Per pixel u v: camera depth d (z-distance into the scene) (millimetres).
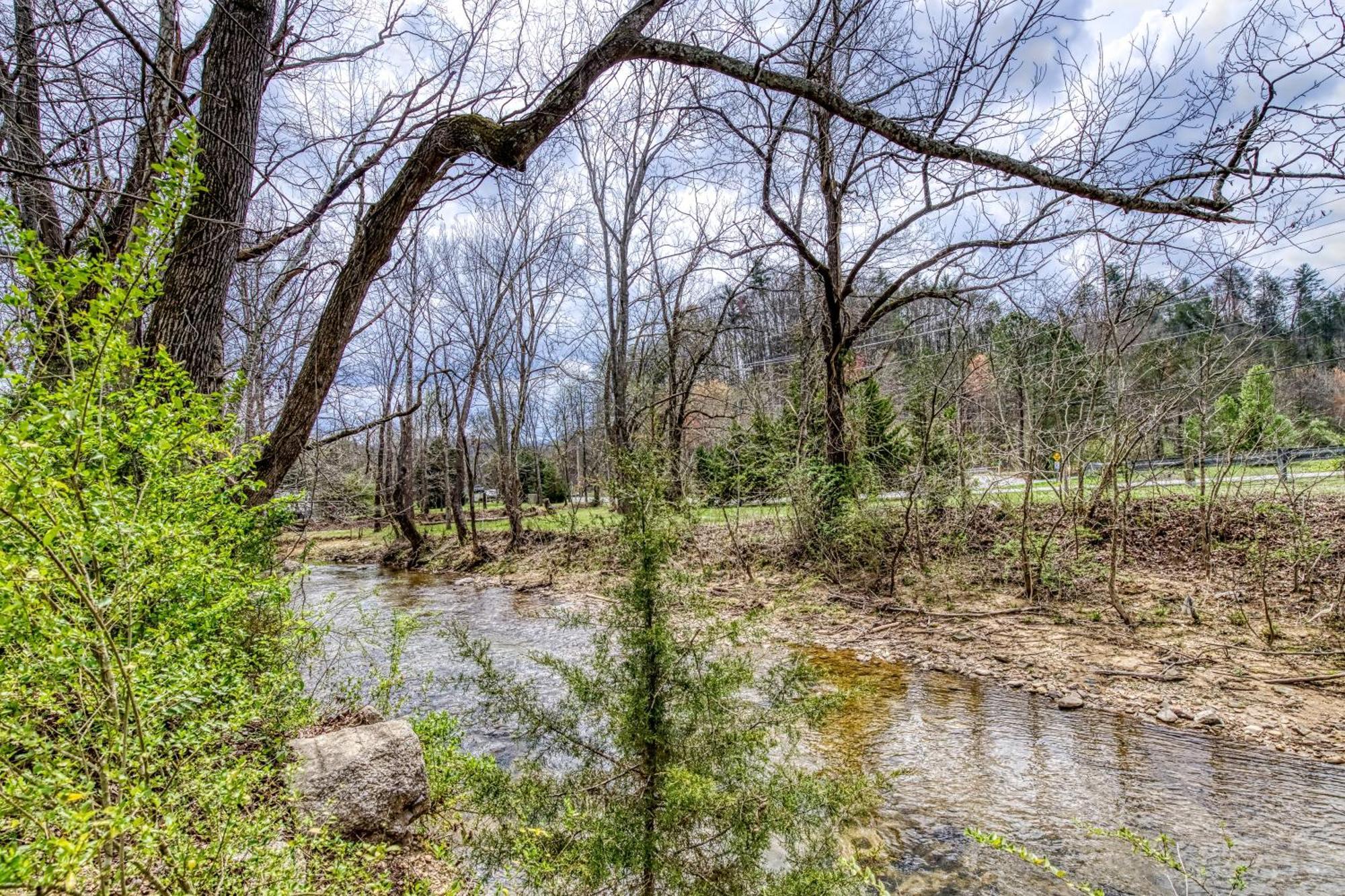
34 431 1346
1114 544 8164
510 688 2576
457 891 2600
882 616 9273
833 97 3963
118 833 1224
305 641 3855
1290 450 9227
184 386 2547
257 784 2377
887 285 12820
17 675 1304
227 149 4000
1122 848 3834
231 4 4051
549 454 40062
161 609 1858
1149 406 9234
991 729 5613
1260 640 6934
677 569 2469
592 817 2180
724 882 2035
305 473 6859
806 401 12500
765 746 2326
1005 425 10352
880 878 3566
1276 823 4047
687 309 16172
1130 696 6141
